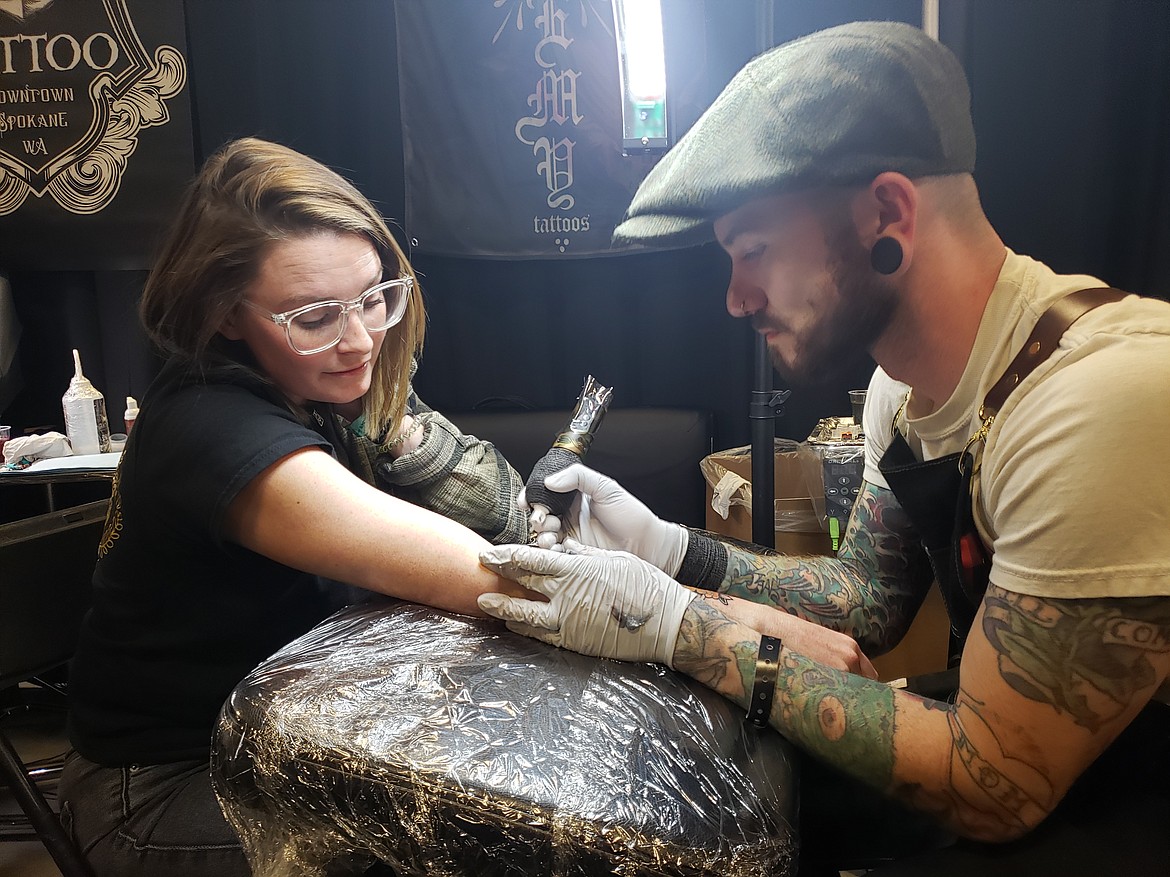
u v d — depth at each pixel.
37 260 2.36
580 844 0.59
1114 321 0.71
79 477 2.03
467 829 0.61
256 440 0.85
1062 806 0.81
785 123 0.70
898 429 1.00
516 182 2.25
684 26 2.00
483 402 2.41
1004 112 2.07
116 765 0.97
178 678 0.94
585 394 1.23
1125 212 2.09
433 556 0.88
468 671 0.75
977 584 0.83
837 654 0.91
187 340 0.92
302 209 0.89
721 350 2.38
